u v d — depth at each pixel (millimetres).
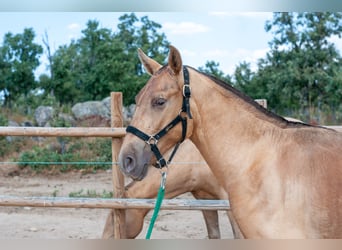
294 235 2316
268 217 2385
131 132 2529
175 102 2529
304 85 17453
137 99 2635
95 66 19547
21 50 21359
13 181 9406
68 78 20406
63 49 21656
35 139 12359
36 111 14766
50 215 6555
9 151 11734
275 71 18750
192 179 4055
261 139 2551
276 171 2428
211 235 4535
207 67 20969
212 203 3834
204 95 2584
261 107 2646
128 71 18812
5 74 20453
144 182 3939
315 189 2324
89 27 21078
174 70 2525
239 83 19906
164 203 3828
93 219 6332
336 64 17750
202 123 2605
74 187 8734
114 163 3979
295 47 18594
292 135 2535
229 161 2561
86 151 11055
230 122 2588
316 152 2428
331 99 16875
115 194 3998
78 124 14062
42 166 10273
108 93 19203
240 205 2502
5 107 18719
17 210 6844
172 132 2541
